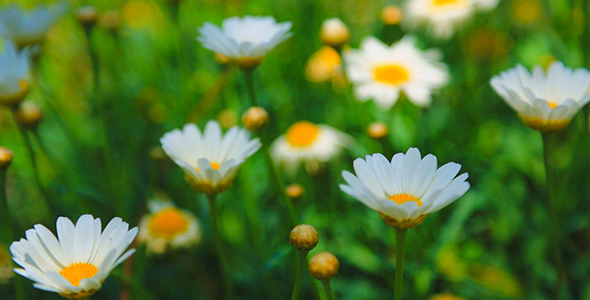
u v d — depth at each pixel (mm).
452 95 696
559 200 627
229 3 826
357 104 650
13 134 706
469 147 655
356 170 469
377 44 632
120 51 744
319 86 739
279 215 594
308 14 798
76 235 469
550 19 750
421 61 625
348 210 635
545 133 512
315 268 474
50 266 465
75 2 806
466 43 719
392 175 472
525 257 617
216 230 528
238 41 578
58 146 702
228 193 640
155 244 611
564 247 622
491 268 615
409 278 602
